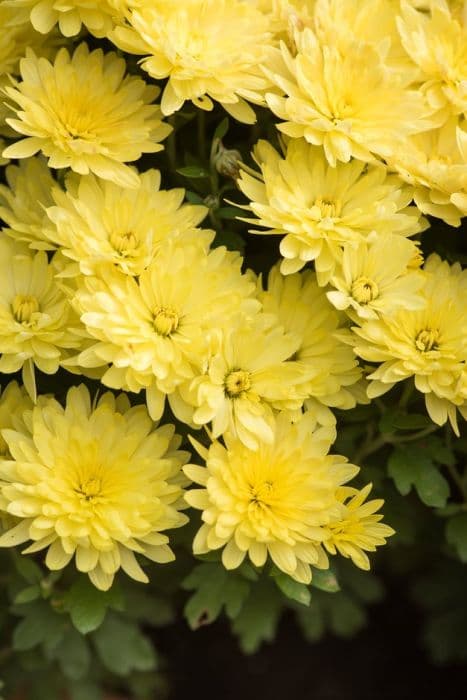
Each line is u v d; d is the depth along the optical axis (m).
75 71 0.72
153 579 0.83
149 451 0.71
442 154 0.74
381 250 0.71
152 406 0.70
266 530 0.70
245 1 0.74
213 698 0.96
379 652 0.98
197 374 0.71
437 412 0.72
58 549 0.70
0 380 0.77
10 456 0.73
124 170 0.72
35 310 0.72
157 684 0.92
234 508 0.70
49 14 0.72
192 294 0.71
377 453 0.80
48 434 0.71
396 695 0.97
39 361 0.71
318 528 0.70
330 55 0.72
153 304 0.71
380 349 0.72
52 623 0.79
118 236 0.71
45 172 0.74
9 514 0.73
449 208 0.73
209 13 0.73
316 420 0.72
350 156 0.73
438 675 0.97
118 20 0.72
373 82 0.72
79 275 0.71
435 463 0.80
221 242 0.75
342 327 0.74
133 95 0.73
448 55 0.74
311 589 0.87
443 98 0.74
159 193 0.73
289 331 0.73
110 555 0.70
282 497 0.70
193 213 0.73
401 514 0.81
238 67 0.72
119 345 0.70
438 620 0.90
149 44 0.71
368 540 0.71
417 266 0.73
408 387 0.75
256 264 0.78
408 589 0.98
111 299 0.70
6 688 0.88
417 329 0.72
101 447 0.71
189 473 0.70
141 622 0.91
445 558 0.90
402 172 0.72
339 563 0.87
